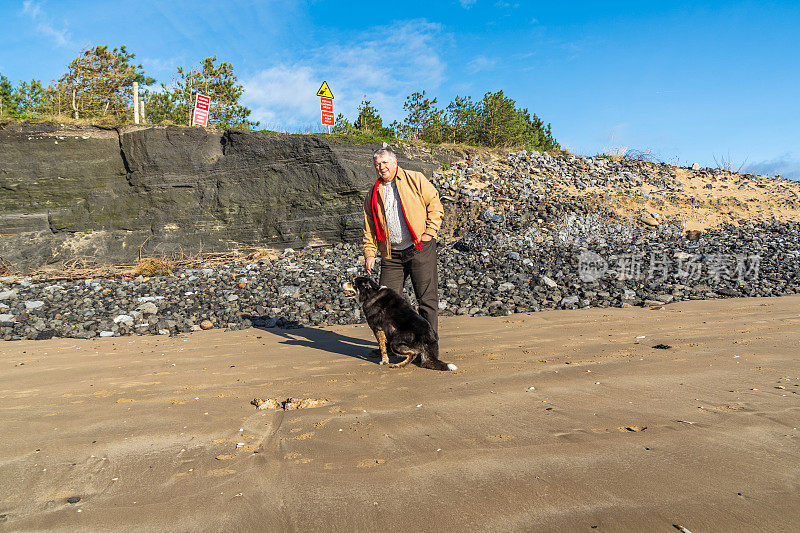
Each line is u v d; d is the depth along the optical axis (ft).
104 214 44.37
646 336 17.15
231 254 44.47
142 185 44.55
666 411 9.45
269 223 45.68
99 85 56.18
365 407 10.39
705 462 7.16
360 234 45.21
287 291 29.27
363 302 14.87
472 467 7.22
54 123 44.09
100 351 18.11
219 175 45.88
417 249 15.01
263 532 5.75
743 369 12.36
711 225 47.93
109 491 6.91
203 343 19.01
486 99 63.00
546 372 12.75
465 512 5.97
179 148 45.03
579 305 25.12
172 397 11.66
